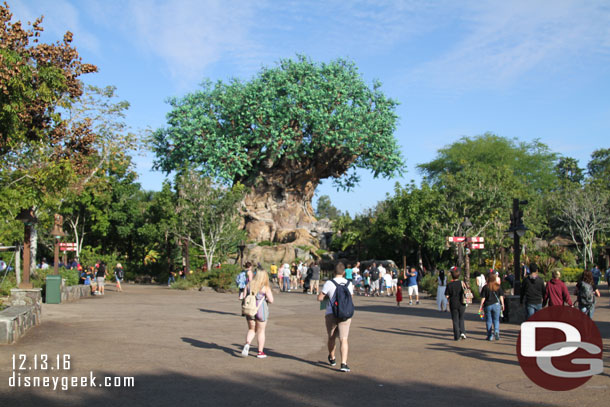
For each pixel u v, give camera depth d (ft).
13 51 48.29
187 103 169.27
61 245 98.94
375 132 175.73
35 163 65.57
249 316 31.55
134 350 33.60
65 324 46.50
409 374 27.45
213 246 124.06
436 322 52.70
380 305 75.36
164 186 146.00
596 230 173.27
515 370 28.58
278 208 190.90
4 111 48.19
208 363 29.86
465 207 128.36
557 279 38.75
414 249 167.12
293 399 22.36
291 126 173.27
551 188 223.51
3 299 60.18
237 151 162.20
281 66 175.32
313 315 59.21
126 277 153.69
